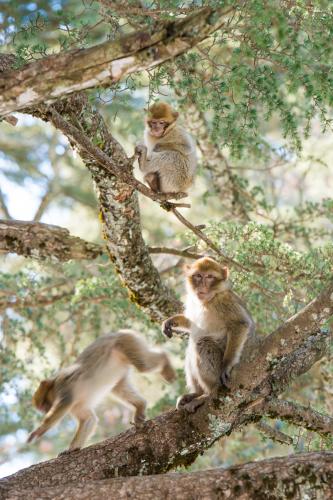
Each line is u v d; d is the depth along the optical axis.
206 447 11.74
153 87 11.66
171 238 20.50
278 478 9.78
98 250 14.68
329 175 27.00
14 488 10.56
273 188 21.41
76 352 18.02
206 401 11.61
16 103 9.41
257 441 17.66
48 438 21.91
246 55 11.16
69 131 11.79
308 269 14.00
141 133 20.28
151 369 15.66
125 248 13.91
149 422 11.72
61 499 9.98
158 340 17.30
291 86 11.56
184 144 15.22
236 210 19.22
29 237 14.43
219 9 9.00
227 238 14.76
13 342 17.64
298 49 11.32
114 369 15.65
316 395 16.78
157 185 14.80
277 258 14.14
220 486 9.84
